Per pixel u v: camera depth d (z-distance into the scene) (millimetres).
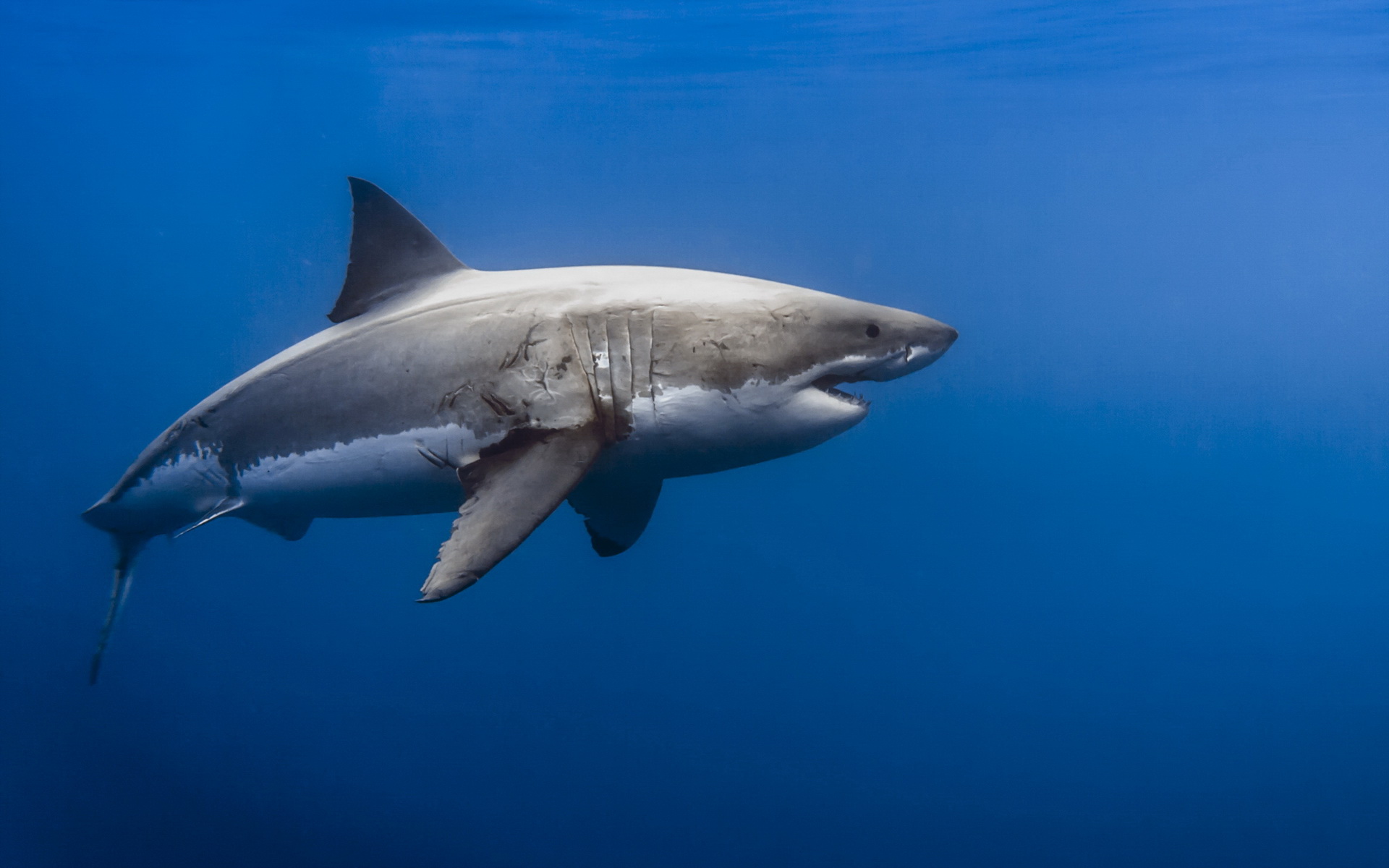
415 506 4125
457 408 3666
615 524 4504
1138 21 14492
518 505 3289
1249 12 13906
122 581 4805
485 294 3861
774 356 3604
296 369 4039
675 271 3965
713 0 14211
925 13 14484
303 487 4105
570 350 3562
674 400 3566
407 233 4172
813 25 15180
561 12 14977
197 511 4500
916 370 3842
